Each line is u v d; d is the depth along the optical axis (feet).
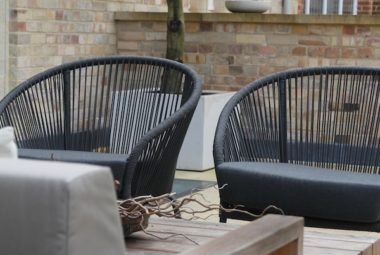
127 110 16.84
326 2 45.39
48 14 27.30
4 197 4.39
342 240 9.56
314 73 15.65
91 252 4.41
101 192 4.45
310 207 12.62
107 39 29.63
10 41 26.23
